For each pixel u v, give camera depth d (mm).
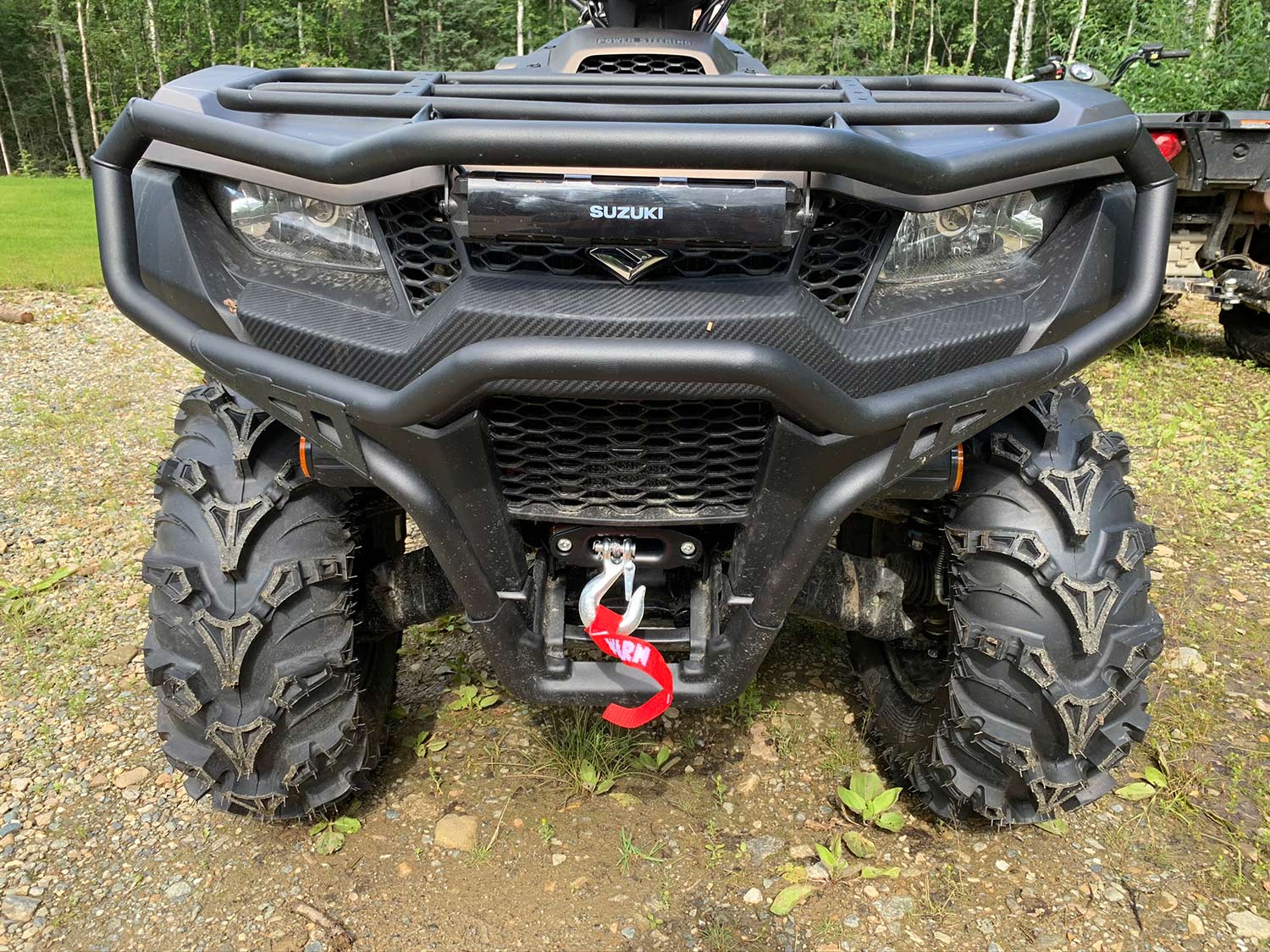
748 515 1717
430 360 1502
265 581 1828
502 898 1956
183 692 1849
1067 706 1827
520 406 1586
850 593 2088
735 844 2117
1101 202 1690
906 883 2004
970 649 1896
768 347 1397
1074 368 1652
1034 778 1888
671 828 2164
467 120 1373
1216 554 3469
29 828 2170
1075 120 1640
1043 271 1711
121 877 2025
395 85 2018
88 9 37531
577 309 1444
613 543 1788
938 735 2004
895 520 2221
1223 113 4957
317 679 1864
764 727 2549
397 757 2416
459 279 1541
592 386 1432
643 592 1765
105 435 4762
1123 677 1850
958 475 1801
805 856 2080
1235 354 6047
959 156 1473
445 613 2096
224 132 1520
